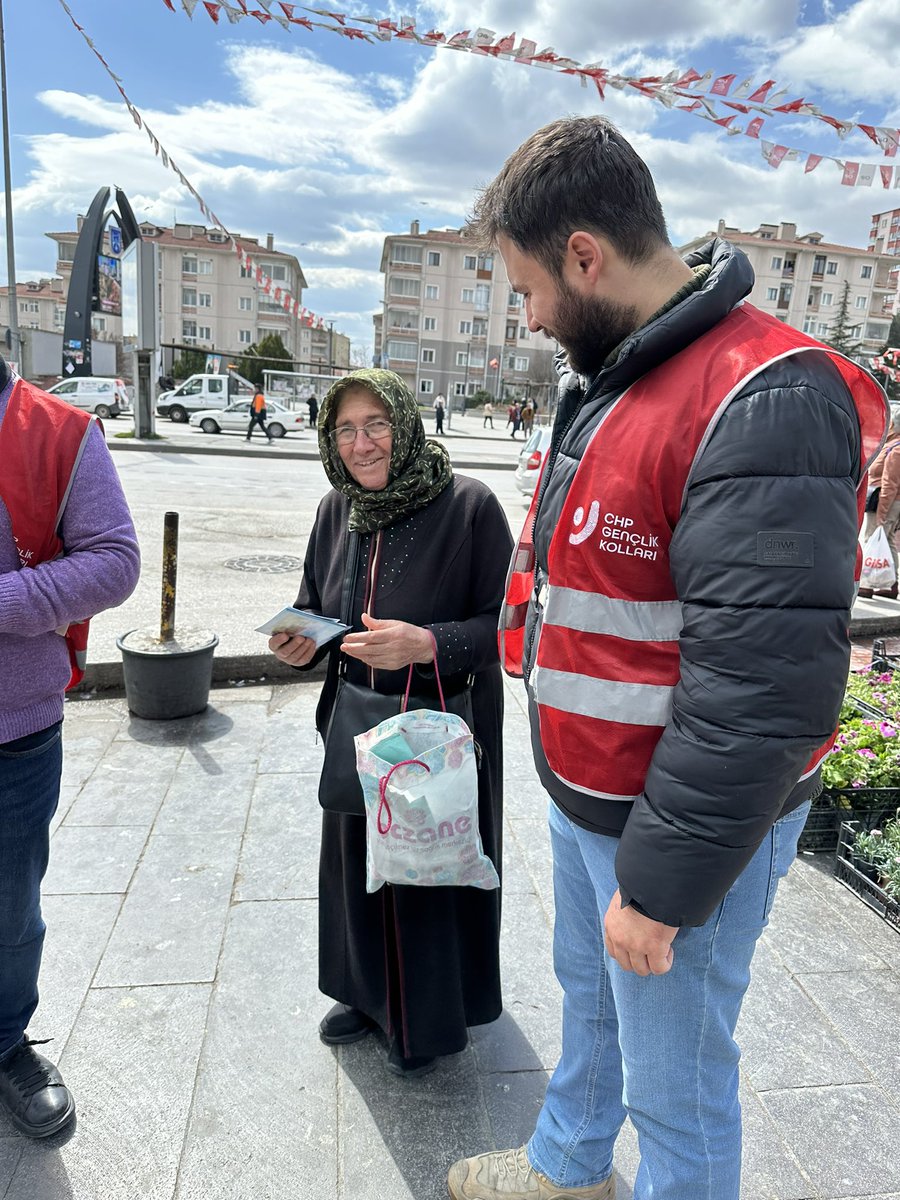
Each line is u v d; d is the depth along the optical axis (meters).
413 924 1.84
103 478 1.66
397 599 1.85
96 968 2.33
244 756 3.68
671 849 0.99
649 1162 1.30
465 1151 1.82
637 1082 1.27
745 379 0.99
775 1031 2.18
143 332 18.19
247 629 5.15
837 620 0.95
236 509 10.45
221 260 68.81
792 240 61.22
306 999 2.25
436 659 1.73
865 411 1.11
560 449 1.28
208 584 6.36
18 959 1.80
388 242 65.44
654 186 1.11
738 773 0.94
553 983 2.37
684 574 1.01
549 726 1.22
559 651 1.19
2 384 1.55
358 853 1.90
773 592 0.93
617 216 1.07
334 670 2.00
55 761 1.76
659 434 1.03
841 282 60.16
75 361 26.38
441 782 1.64
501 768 2.01
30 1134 1.80
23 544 1.58
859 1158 1.82
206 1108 1.90
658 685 1.11
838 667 0.95
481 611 1.88
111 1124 1.85
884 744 3.42
